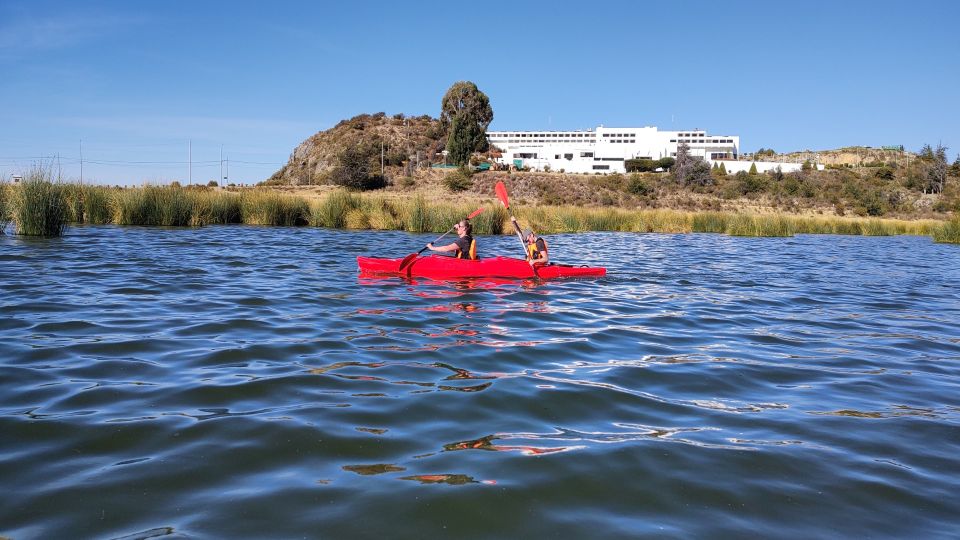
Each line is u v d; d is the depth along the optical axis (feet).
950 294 34.83
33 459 10.73
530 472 10.62
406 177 231.09
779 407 14.56
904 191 241.76
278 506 9.28
